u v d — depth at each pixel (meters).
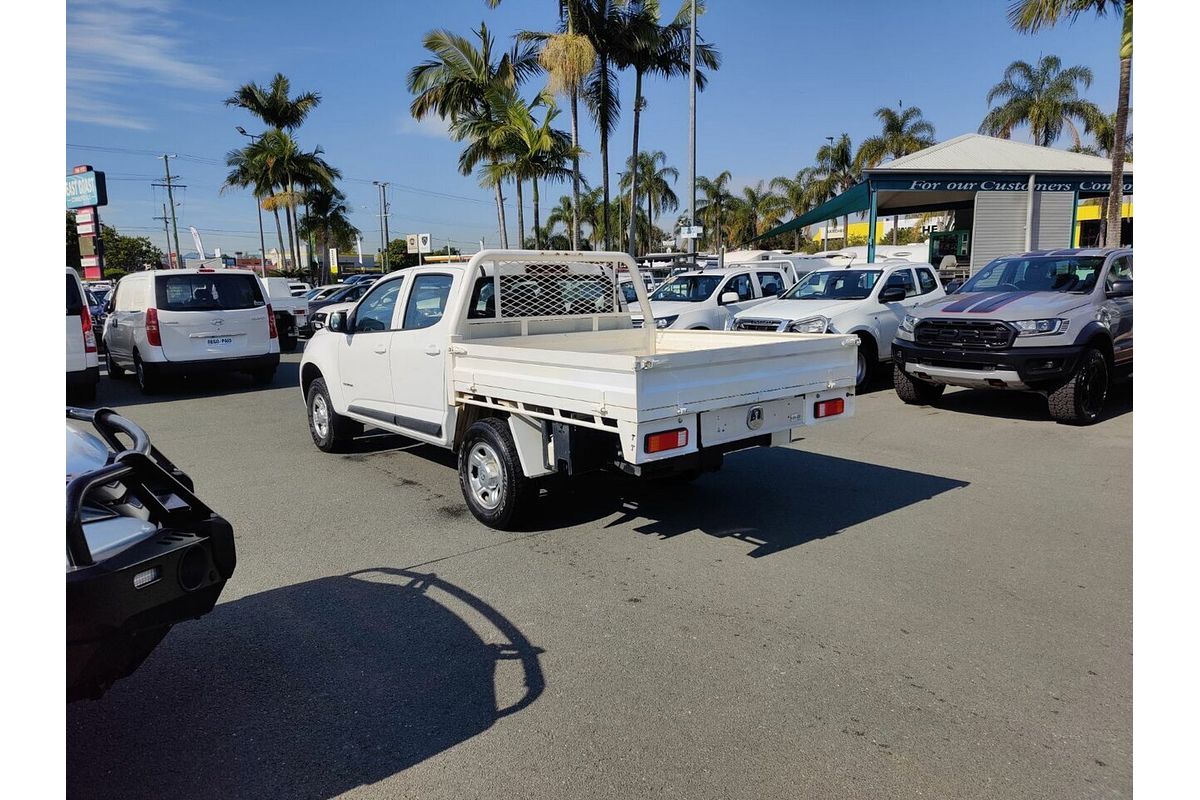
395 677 3.43
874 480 6.45
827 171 47.91
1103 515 5.48
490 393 5.14
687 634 3.79
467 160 25.77
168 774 2.79
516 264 6.02
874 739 2.93
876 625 3.85
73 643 2.37
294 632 3.88
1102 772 2.71
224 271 12.30
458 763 2.83
